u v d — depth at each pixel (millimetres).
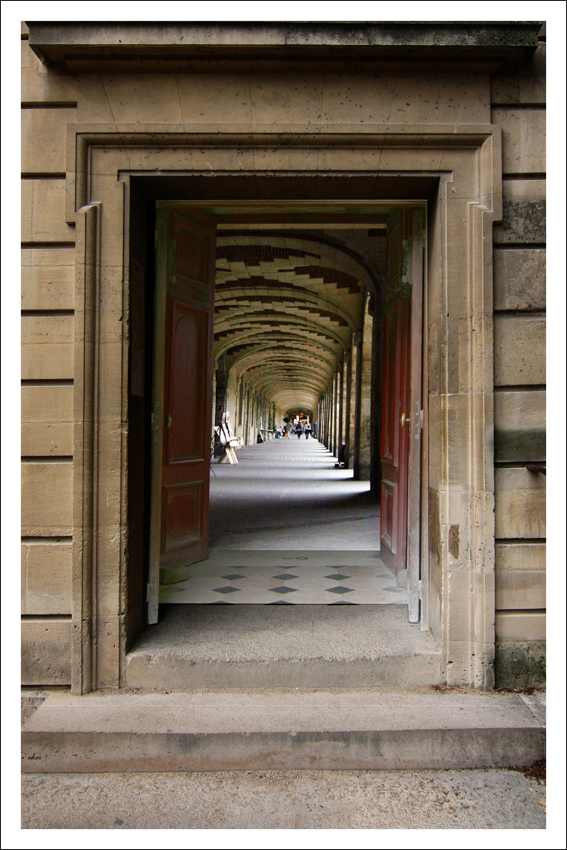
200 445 4840
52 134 3055
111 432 2973
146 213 3361
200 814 2266
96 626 2953
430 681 2992
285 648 3037
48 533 3012
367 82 2992
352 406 17234
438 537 3113
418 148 3025
